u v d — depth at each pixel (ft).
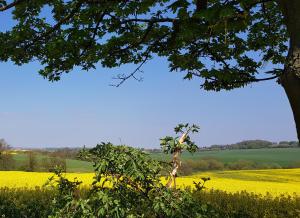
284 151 409.49
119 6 26.37
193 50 26.63
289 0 15.02
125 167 13.84
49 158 163.84
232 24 18.42
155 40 27.84
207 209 14.62
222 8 15.48
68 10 28.35
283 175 170.30
